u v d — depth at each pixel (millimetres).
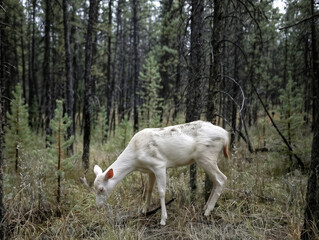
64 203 4223
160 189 3814
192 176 4676
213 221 3635
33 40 13586
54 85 12547
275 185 4891
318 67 5492
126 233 3320
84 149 6176
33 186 4320
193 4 4859
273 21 7965
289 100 6340
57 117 4137
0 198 2881
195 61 5020
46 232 3586
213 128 4051
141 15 13758
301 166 5762
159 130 4023
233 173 5414
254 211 4008
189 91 4809
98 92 16156
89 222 3848
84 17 11688
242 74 8758
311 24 5547
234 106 7590
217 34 4289
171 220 3939
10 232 3285
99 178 3812
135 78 11609
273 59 12938
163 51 11664
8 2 6520
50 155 4156
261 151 7969
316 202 2850
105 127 11234
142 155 3848
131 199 4695
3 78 7879
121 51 17172
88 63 6246
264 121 9359
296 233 3150
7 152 5863
